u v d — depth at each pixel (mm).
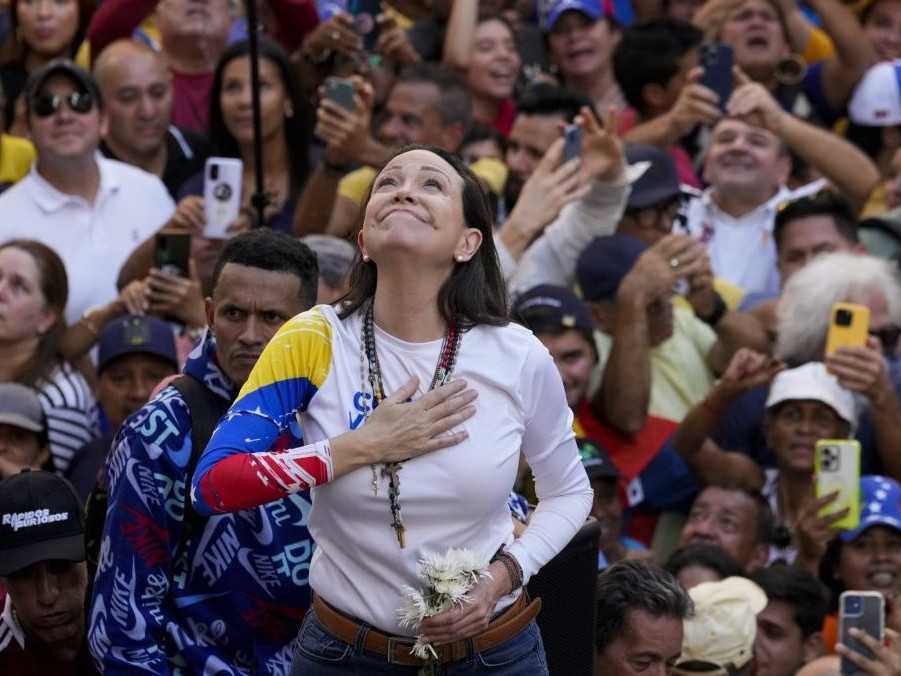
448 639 11969
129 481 14047
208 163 23688
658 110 29891
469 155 27672
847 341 22844
